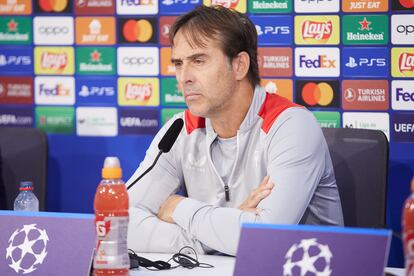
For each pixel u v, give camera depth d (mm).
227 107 5469
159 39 8172
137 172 5871
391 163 7746
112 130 8406
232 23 5387
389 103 7680
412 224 3473
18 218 4168
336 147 6238
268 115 5562
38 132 7359
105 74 8352
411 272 3430
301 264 3615
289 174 5266
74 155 8531
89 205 8547
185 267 4605
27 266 4043
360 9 7633
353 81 7727
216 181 5684
